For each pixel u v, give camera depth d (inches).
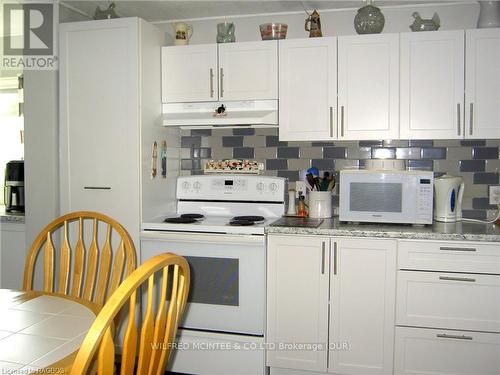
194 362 89.4
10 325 45.3
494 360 78.4
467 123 86.2
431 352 80.7
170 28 113.7
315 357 85.2
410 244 80.4
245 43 95.4
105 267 66.1
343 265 83.0
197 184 107.0
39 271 98.1
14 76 126.1
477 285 78.3
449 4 97.0
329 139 92.4
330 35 103.0
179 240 88.5
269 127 102.2
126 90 90.5
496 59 84.7
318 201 98.5
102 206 92.8
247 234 86.5
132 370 37.9
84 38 92.6
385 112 89.7
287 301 85.8
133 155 90.7
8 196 110.2
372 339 82.7
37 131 97.0
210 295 88.1
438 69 87.0
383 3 97.7
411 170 94.5
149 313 39.8
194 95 98.6
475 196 97.0
